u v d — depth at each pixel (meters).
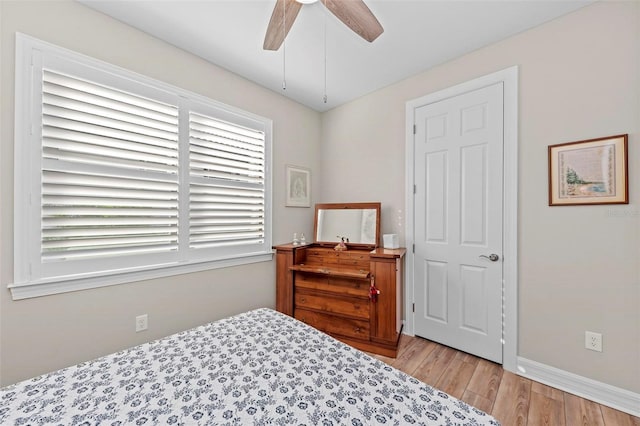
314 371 1.09
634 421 1.55
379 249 2.66
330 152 3.48
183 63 2.25
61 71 1.67
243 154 2.71
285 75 2.66
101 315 1.82
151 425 0.81
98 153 1.83
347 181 3.29
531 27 1.98
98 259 1.82
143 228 2.03
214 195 2.48
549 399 1.75
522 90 2.03
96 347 1.80
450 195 2.44
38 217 1.60
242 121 2.69
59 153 1.68
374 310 2.38
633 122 1.62
